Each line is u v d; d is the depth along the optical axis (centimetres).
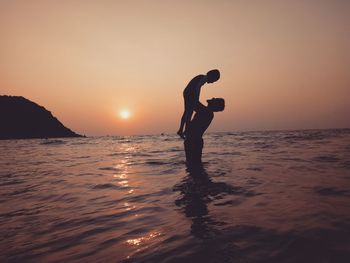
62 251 166
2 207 276
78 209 257
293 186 298
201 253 151
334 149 730
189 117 496
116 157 780
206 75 494
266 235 170
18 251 169
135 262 146
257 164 479
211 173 404
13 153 1143
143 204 260
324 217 196
